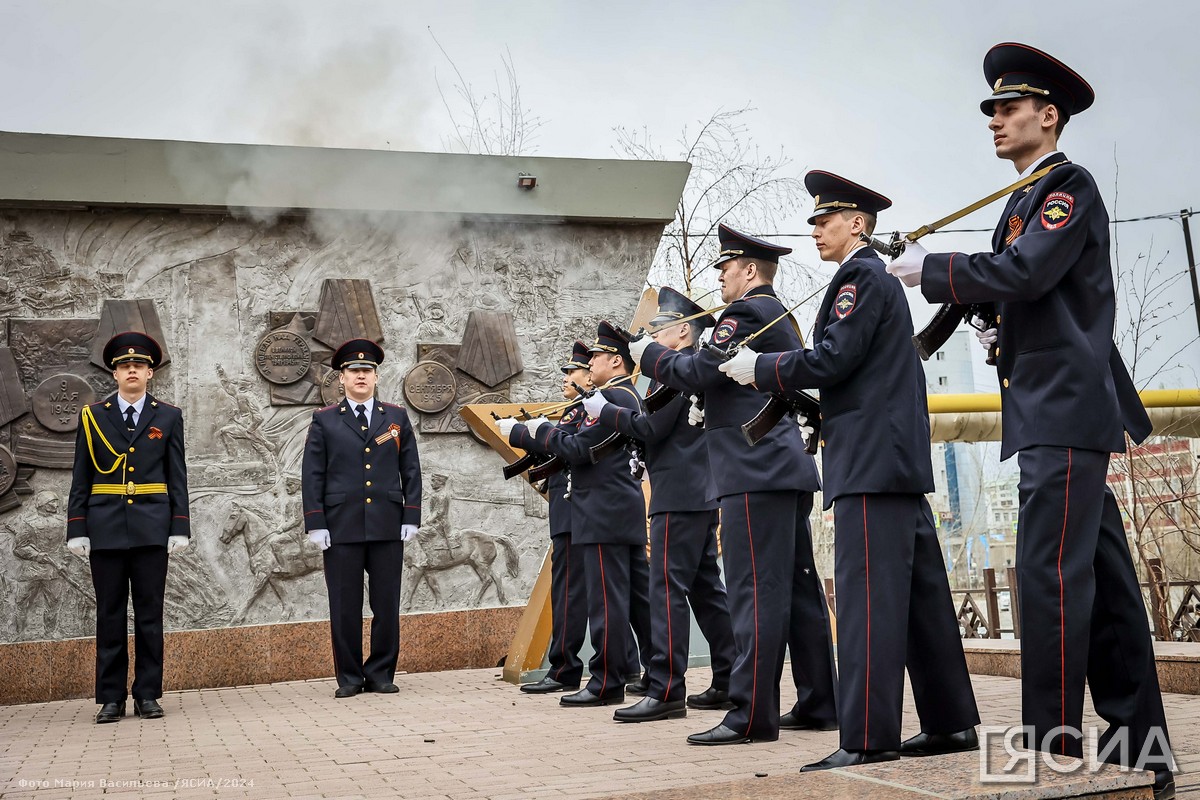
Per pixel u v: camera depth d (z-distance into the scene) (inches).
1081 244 145.3
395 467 335.3
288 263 387.9
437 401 393.7
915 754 173.9
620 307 421.1
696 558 242.5
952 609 174.1
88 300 367.6
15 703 338.0
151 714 284.4
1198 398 457.4
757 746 195.8
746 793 115.6
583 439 267.3
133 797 170.7
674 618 238.8
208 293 378.6
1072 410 145.1
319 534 324.8
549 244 416.8
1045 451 145.6
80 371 362.6
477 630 386.3
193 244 378.9
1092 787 114.4
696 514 239.8
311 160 381.1
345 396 351.9
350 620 322.3
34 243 365.4
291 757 205.8
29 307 362.6
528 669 331.0
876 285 171.2
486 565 393.4
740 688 200.4
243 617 368.8
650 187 419.8
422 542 388.2
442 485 393.1
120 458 289.4
